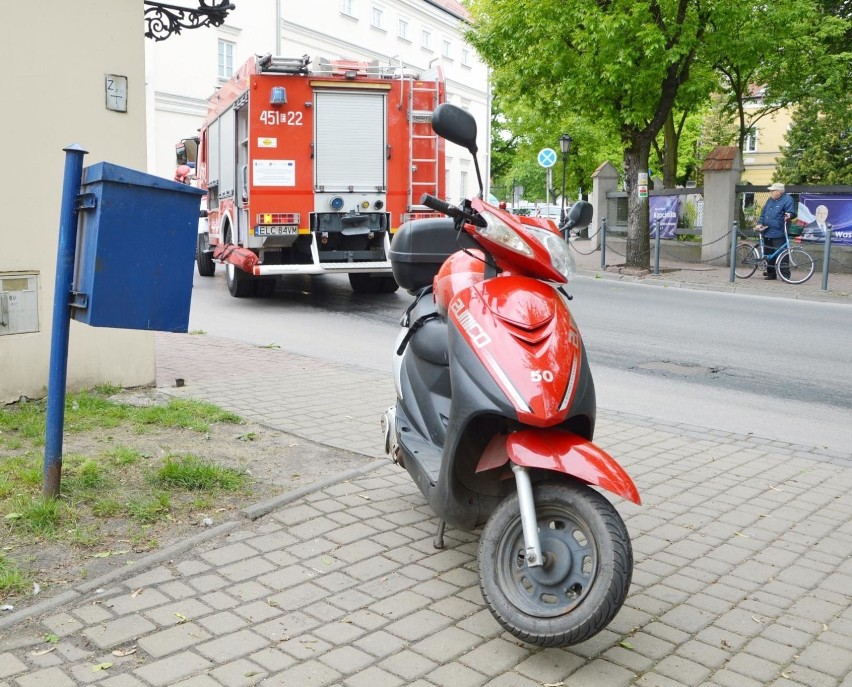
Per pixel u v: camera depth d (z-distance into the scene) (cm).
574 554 316
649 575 401
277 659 316
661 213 2431
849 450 626
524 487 315
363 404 695
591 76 1845
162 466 504
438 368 425
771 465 579
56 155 636
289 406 681
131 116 673
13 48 605
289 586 376
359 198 1316
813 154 4444
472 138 359
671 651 333
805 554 430
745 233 2120
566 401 327
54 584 363
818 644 341
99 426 585
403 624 346
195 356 890
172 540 412
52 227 640
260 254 1354
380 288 1512
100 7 648
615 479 304
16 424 575
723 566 414
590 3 1777
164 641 325
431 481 382
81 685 294
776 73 2539
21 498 439
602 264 2114
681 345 1063
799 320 1294
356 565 400
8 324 623
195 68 3262
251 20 3494
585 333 1142
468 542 430
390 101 1315
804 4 2056
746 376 889
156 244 431
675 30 1791
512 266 366
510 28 1964
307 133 1287
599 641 338
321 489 494
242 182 1352
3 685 291
